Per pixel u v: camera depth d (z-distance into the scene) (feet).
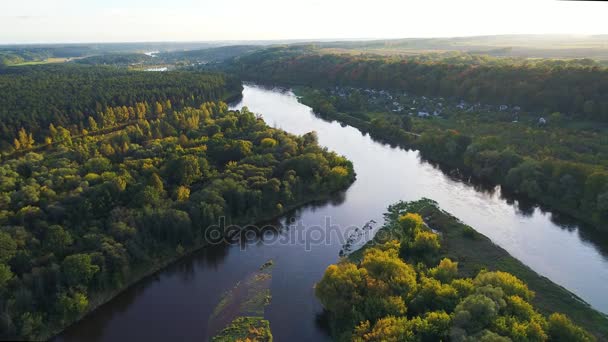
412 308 224.12
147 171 388.98
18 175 387.96
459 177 476.54
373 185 452.76
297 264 304.71
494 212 388.16
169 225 309.42
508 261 297.33
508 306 213.05
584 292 274.57
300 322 246.88
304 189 409.90
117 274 270.05
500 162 451.53
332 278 241.76
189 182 387.34
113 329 243.81
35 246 269.44
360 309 227.61
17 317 224.12
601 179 354.33
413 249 297.94
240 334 237.86
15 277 236.63
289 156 443.73
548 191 396.37
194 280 289.33
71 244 277.23
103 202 321.52
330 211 388.98
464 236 333.21
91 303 257.55
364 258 274.16
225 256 316.40
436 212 376.48
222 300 268.41
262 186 378.32
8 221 292.20
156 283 285.84
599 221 347.15
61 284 245.24
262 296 270.26
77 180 365.40
